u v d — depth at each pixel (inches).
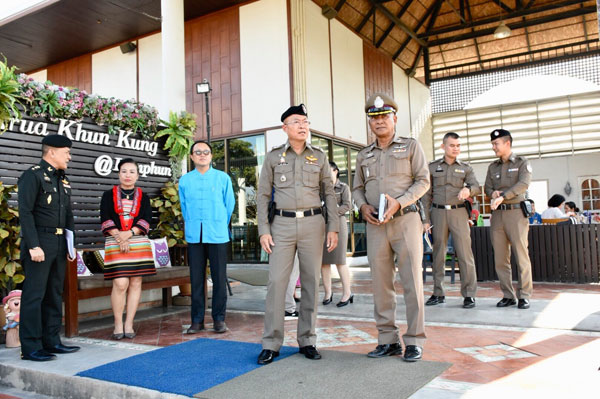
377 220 112.7
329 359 112.9
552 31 538.9
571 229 254.5
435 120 639.8
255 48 381.1
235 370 106.7
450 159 185.9
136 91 442.3
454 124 627.8
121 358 123.3
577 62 560.1
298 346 128.9
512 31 546.0
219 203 157.8
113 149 194.1
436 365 104.7
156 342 142.6
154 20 406.3
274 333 115.1
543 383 90.8
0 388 118.8
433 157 636.1
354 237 436.1
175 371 107.3
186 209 157.6
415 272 110.7
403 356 112.3
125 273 149.0
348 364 108.0
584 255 250.8
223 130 393.7
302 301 118.1
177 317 185.9
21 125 161.6
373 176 116.2
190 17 410.0
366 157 118.3
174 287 224.4
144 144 206.7
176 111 248.7
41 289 128.0
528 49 567.8
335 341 134.3
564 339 126.3
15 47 455.8
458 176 184.1
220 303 154.9
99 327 169.8
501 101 603.5
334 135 415.5
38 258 125.1
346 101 440.1
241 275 319.6
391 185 114.0
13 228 149.3
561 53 557.0
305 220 117.1
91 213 183.6
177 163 219.6
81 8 381.1
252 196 381.4
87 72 475.8
